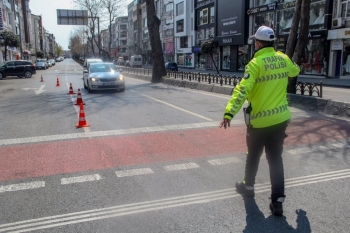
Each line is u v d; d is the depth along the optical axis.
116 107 11.40
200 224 3.45
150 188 4.39
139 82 24.67
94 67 17.41
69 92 15.84
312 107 10.61
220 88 15.97
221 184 4.50
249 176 4.02
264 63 3.48
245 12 37.56
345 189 4.30
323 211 3.71
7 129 8.00
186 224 3.45
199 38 50.97
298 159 5.57
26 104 12.42
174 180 4.66
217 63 45.12
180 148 6.27
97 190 4.34
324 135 7.20
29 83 24.22
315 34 27.84
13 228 3.39
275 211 3.60
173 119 9.16
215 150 6.13
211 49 38.00
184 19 54.22
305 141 6.71
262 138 3.68
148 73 29.00
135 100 13.23
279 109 3.56
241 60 40.09
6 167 5.26
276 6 32.47
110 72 16.92
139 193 4.23
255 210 3.75
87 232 3.30
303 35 12.29
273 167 3.66
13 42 42.75
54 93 16.47
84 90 17.75
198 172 4.98
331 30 26.38
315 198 4.04
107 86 16.08
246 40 38.16
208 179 4.69
